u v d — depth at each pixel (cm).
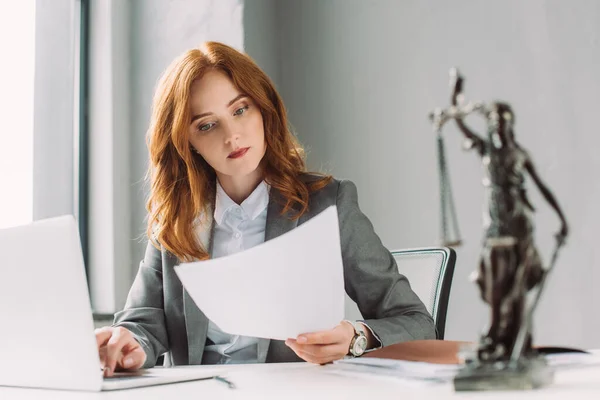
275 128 156
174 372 106
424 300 155
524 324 68
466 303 259
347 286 149
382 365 91
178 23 289
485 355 70
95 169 281
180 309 148
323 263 93
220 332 147
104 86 283
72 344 90
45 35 264
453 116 71
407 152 284
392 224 284
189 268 93
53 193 261
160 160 160
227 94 147
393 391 75
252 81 149
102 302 274
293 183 153
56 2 269
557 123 254
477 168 265
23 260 94
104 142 280
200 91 147
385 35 295
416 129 283
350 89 302
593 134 248
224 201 156
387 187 287
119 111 284
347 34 305
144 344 137
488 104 69
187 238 153
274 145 156
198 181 156
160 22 289
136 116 287
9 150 248
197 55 150
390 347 101
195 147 152
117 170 280
